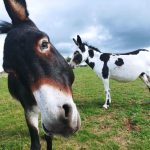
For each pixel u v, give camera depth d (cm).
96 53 278
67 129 71
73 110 71
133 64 269
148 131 193
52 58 77
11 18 92
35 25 91
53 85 72
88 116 232
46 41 78
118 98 299
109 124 210
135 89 359
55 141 178
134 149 170
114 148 171
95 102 287
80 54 277
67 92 73
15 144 174
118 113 235
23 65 77
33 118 118
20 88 107
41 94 72
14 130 204
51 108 69
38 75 74
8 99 337
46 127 71
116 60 271
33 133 120
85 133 191
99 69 273
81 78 532
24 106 115
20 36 79
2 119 238
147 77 271
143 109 246
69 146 172
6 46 81
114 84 420
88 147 172
